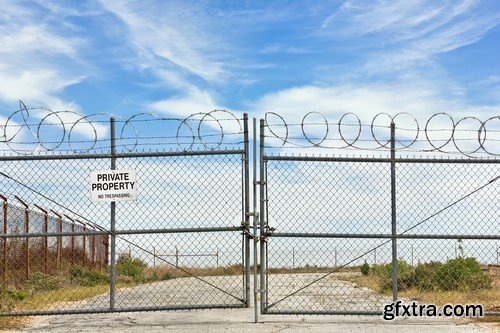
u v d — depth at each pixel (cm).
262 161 912
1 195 1547
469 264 1427
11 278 1683
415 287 1454
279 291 1538
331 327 873
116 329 877
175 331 852
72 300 1353
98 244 2698
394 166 918
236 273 1319
